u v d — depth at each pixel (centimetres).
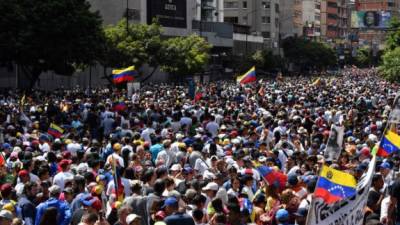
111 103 3506
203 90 5600
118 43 7181
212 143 1809
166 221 1095
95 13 6153
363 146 2002
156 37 7575
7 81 6994
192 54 8088
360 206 922
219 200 1153
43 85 7506
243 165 1609
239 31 13638
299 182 1374
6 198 1248
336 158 1675
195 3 11894
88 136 2208
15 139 1980
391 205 1216
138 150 1706
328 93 5328
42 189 1299
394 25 10238
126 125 2347
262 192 1331
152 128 2345
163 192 1261
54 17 5800
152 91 5416
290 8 17850
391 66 8119
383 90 6606
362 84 8425
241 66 11544
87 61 6166
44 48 5816
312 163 1664
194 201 1168
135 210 1183
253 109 3338
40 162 1514
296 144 2052
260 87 5606
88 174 1384
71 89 6844
